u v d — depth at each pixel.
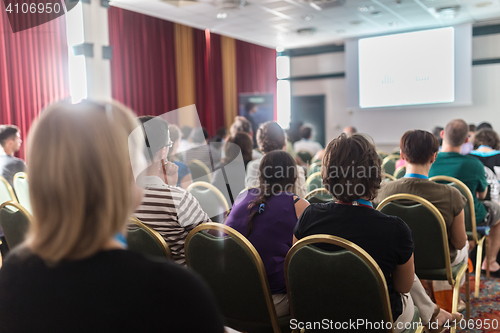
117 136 0.51
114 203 0.50
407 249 1.25
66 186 0.47
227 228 1.39
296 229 1.40
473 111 8.25
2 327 0.53
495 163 3.04
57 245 0.48
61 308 0.50
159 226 1.48
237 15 6.90
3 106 5.15
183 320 0.50
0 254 2.90
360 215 1.28
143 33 7.34
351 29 8.14
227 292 1.47
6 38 5.11
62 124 0.49
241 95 8.99
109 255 0.51
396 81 8.51
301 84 10.35
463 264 2.09
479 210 2.54
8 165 3.09
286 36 8.69
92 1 5.71
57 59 5.60
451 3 6.39
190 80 8.33
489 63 7.98
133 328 0.49
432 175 2.64
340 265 1.19
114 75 6.86
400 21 7.53
